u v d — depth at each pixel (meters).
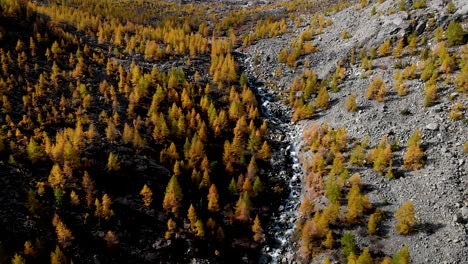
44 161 64.56
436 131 67.75
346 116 80.88
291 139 84.81
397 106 77.12
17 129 65.56
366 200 59.50
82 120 74.00
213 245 62.94
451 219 54.47
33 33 94.38
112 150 70.94
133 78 89.56
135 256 59.38
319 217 61.25
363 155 68.00
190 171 71.44
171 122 79.50
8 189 58.81
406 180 62.12
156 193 67.88
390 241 55.41
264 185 73.25
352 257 52.34
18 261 49.34
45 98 77.19
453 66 78.94
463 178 59.03
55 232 56.84
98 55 97.50
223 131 83.56
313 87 93.75
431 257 51.72
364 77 90.25
